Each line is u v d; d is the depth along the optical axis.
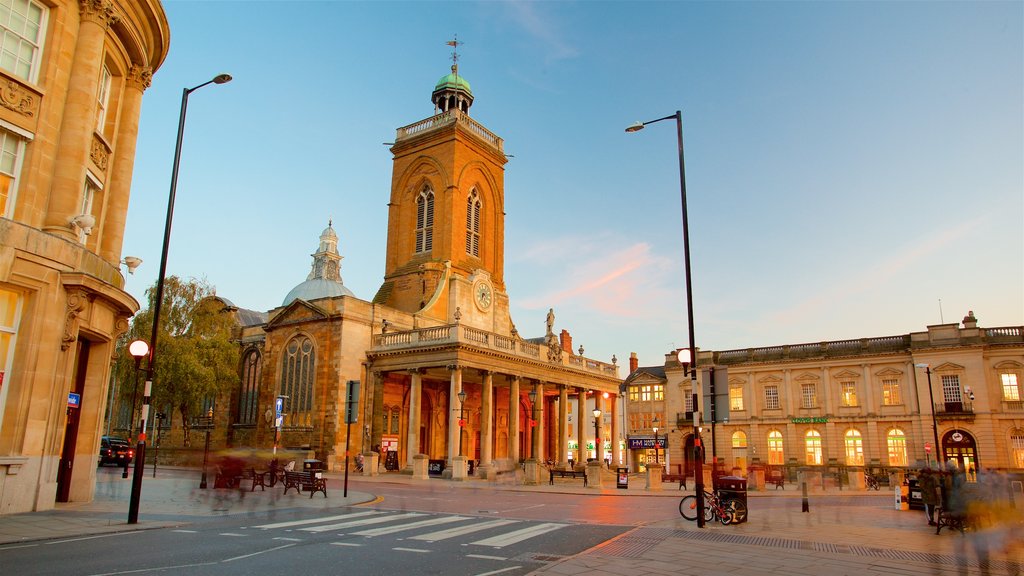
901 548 13.67
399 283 57.84
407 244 59.81
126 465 33.94
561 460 55.00
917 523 18.81
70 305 17.66
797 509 24.33
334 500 22.84
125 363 46.84
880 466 56.50
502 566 11.06
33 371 16.59
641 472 67.19
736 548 13.24
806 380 61.88
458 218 57.81
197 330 50.56
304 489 24.86
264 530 15.01
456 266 56.81
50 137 17.95
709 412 17.12
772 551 12.91
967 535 16.02
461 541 13.84
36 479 16.69
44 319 16.92
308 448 45.69
